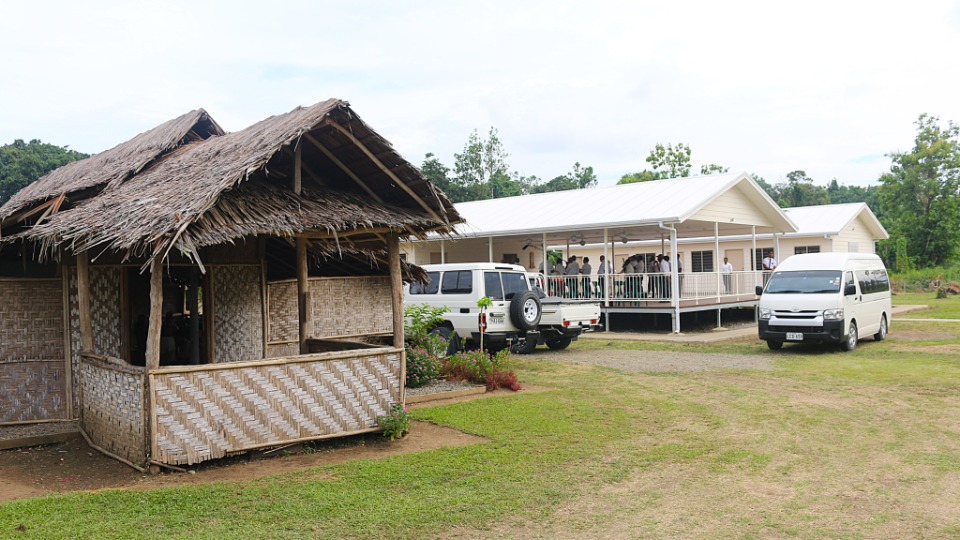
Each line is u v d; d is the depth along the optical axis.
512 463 7.06
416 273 12.55
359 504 5.80
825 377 12.28
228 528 5.25
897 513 5.62
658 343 17.84
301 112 8.23
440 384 11.41
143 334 10.95
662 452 7.48
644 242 32.94
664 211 20.41
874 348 16.22
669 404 10.02
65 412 9.05
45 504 5.73
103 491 6.09
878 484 6.37
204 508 5.68
